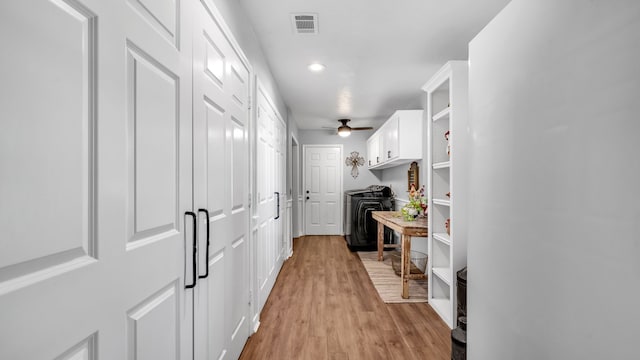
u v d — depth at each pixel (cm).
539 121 74
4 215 51
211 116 144
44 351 57
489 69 94
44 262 58
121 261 79
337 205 687
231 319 177
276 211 354
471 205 105
